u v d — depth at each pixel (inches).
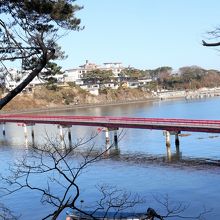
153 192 1312.7
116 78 7751.0
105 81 7524.6
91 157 1884.8
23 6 603.2
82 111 5541.3
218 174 1513.3
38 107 5910.4
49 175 1504.7
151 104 6732.3
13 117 3225.9
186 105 6181.1
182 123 2135.8
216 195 1248.2
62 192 1323.8
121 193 1295.5
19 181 1444.4
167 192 1306.6
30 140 2952.8
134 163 1804.9
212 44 388.2
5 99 522.0
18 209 1160.8
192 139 2413.9
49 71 745.0
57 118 2861.7
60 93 6304.1
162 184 1414.9
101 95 7190.0
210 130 2021.4
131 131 3036.4
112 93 7372.1
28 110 5561.0
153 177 1525.6
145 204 1175.6
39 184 1407.5
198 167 1664.6
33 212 1132.5
